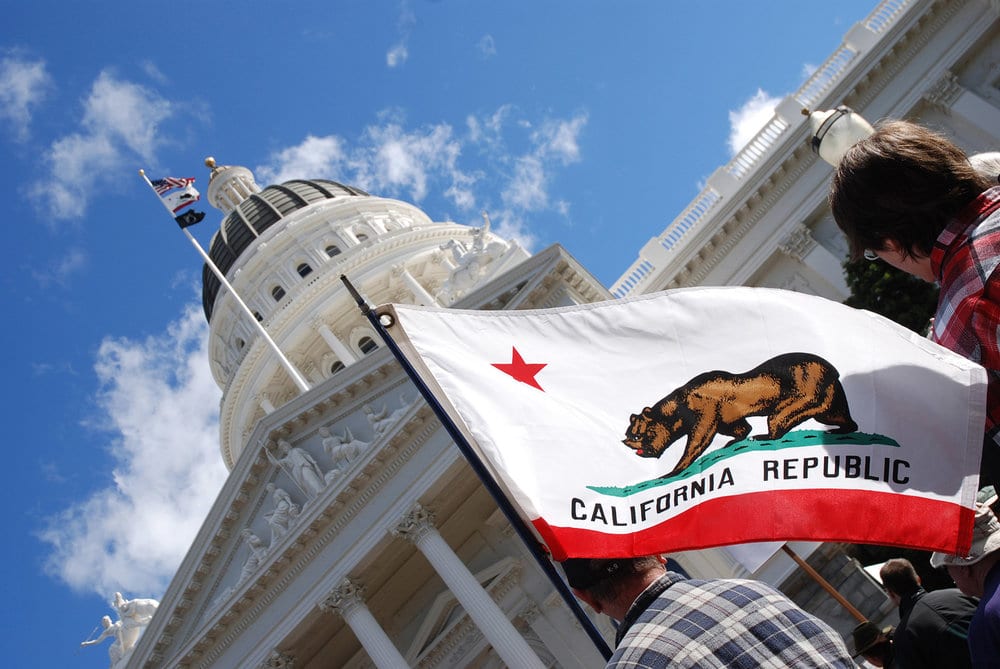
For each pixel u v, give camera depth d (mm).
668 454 6078
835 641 3986
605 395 6336
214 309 84562
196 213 54594
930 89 45438
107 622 53531
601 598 4812
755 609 4035
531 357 6574
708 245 45875
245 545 42781
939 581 15320
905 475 5500
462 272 56688
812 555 25297
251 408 75875
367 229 83375
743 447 5930
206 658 42219
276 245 82500
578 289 41250
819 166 44750
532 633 42406
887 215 4645
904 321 31609
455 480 40531
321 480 41156
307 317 74562
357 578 40250
